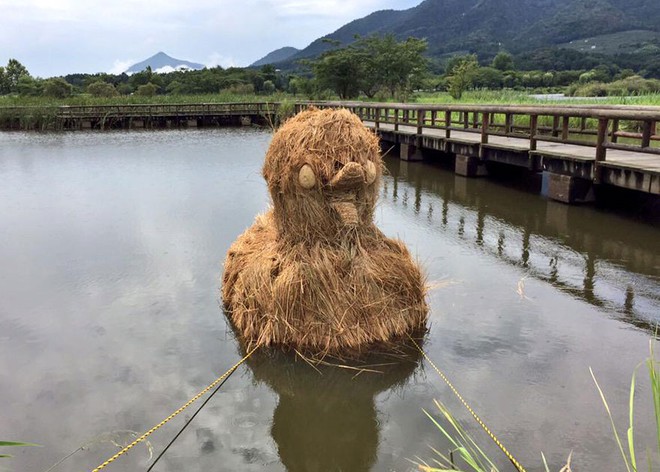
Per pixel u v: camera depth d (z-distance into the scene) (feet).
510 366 12.38
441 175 38.58
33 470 9.46
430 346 13.32
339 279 13.05
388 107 47.57
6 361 13.19
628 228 23.43
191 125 97.14
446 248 21.43
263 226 16.22
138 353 13.51
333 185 12.31
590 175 25.77
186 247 22.31
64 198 32.50
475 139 38.37
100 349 13.75
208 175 40.14
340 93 117.08
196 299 16.83
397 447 9.85
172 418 10.90
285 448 9.96
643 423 10.22
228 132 82.23
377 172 13.46
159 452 9.89
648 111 22.50
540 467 9.09
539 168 29.71
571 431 10.04
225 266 16.65
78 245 22.80
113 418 10.92
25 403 11.45
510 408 10.80
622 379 11.71
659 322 14.46
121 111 95.91
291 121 13.57
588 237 22.33
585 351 12.97
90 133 82.33
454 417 10.56
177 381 12.23
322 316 12.91
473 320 14.74
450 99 99.76
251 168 43.45
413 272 14.06
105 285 18.16
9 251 22.04
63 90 144.05
